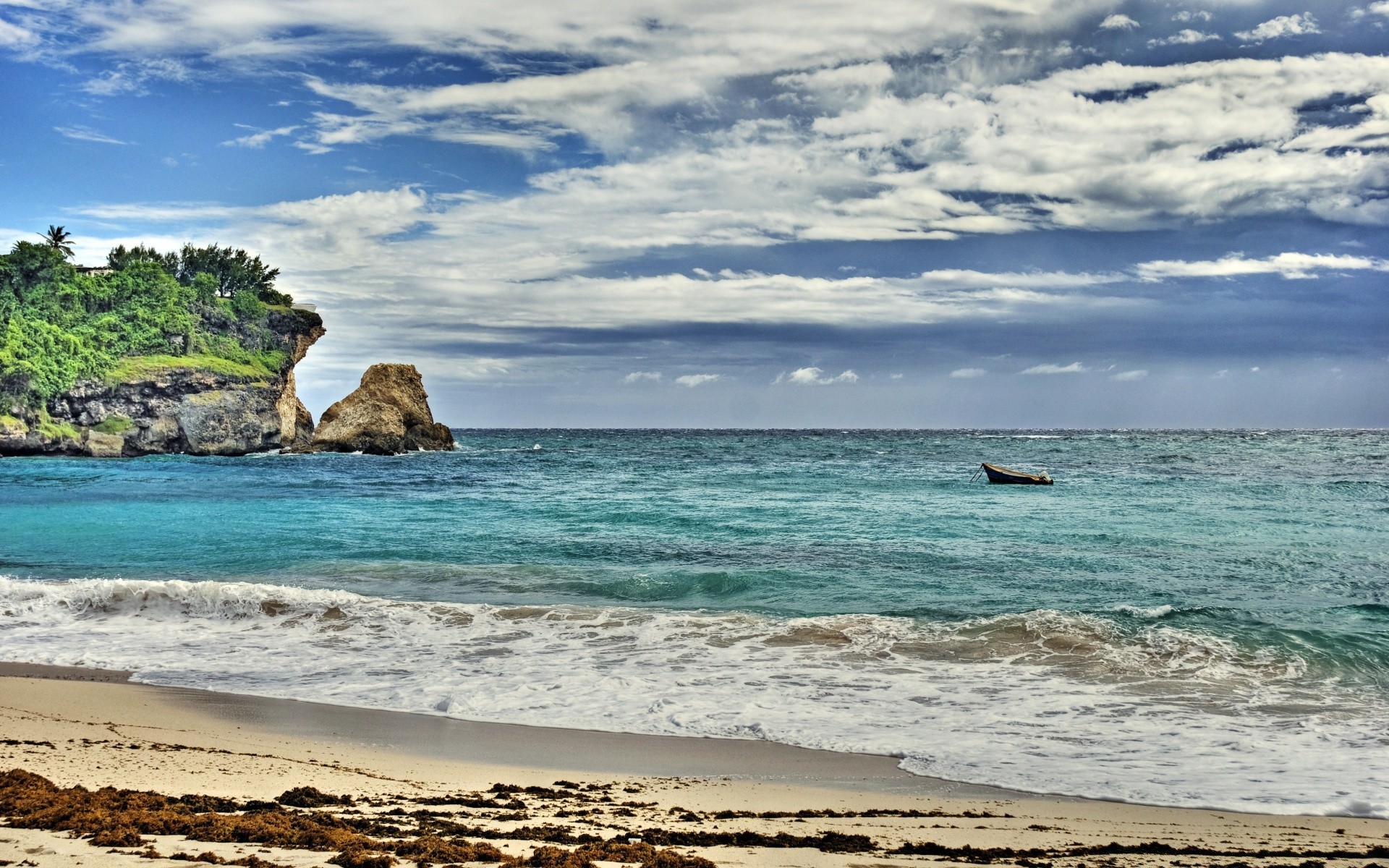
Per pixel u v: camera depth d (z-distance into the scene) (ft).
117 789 27.14
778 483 174.19
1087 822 28.09
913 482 174.70
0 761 30.04
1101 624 57.11
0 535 101.30
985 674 48.21
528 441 555.69
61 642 55.36
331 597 65.26
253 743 35.58
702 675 48.01
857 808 29.09
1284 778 32.81
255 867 20.30
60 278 365.40
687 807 28.84
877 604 66.74
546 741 37.11
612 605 67.41
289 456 293.64
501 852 22.82
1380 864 24.43
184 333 363.97
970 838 26.07
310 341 415.64
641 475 203.00
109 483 180.34
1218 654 51.57
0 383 305.73
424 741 36.86
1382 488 155.43
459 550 90.84
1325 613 63.00
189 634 57.72
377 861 21.17
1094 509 125.39
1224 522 110.42
